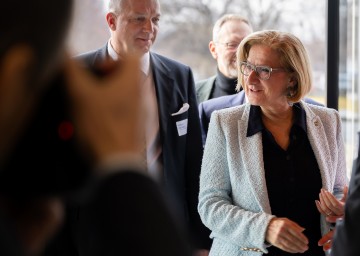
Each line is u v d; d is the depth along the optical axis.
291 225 2.32
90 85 0.68
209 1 4.33
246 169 2.53
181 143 3.28
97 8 3.32
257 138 2.55
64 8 0.60
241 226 2.45
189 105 3.36
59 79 0.65
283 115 2.61
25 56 0.58
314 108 2.70
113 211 0.69
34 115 0.63
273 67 2.56
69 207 0.85
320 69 4.25
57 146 0.65
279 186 2.52
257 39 2.61
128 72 0.70
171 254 0.70
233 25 3.79
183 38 4.35
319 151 2.55
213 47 3.94
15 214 0.65
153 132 3.17
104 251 0.70
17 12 0.58
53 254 2.27
